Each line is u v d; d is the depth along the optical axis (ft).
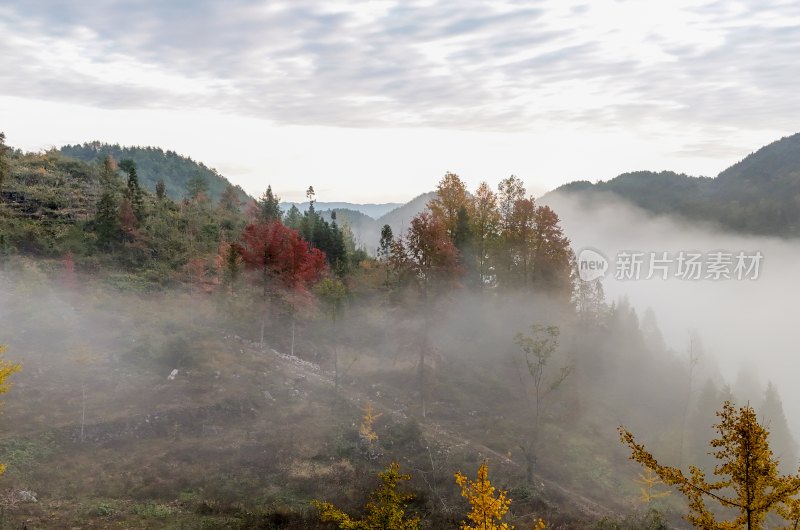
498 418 132.16
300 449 101.45
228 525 69.21
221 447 100.01
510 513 83.10
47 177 291.99
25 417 97.60
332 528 69.46
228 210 355.77
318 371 147.74
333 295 145.18
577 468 116.06
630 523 84.53
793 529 30.60
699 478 33.42
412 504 81.82
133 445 98.48
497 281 187.11
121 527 65.82
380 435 112.37
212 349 139.33
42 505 71.15
